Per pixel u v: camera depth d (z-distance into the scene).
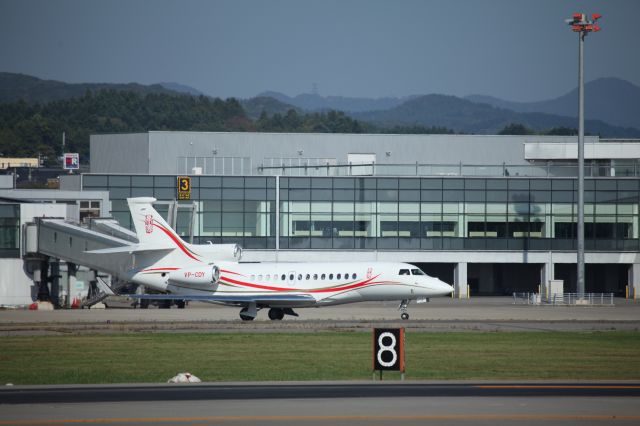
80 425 90.25
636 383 119.88
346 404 101.88
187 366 140.50
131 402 104.69
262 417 93.69
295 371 134.38
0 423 91.38
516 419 92.06
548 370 134.25
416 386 117.50
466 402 102.88
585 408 98.62
